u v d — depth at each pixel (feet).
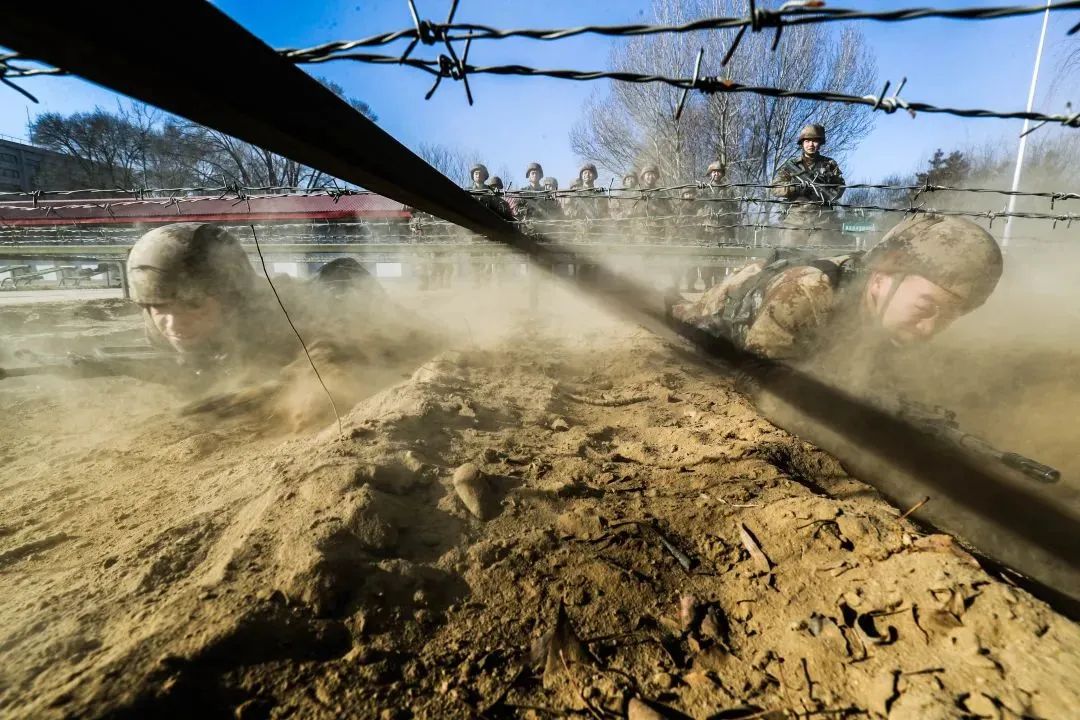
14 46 3.06
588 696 4.78
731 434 10.02
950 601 5.07
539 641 5.29
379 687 4.73
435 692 4.75
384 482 7.51
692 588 6.08
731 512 7.29
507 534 6.92
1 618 5.55
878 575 5.75
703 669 5.04
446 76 5.73
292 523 6.51
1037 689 4.18
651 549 6.63
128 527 7.72
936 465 10.46
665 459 9.18
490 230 12.82
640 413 12.02
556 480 8.19
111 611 5.48
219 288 14.42
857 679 4.69
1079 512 9.66
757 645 5.28
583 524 7.11
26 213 31.17
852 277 13.00
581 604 5.82
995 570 6.54
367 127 6.09
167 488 9.13
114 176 108.47
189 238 13.94
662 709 4.62
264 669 4.74
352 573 5.76
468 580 6.10
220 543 6.64
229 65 3.93
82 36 2.93
